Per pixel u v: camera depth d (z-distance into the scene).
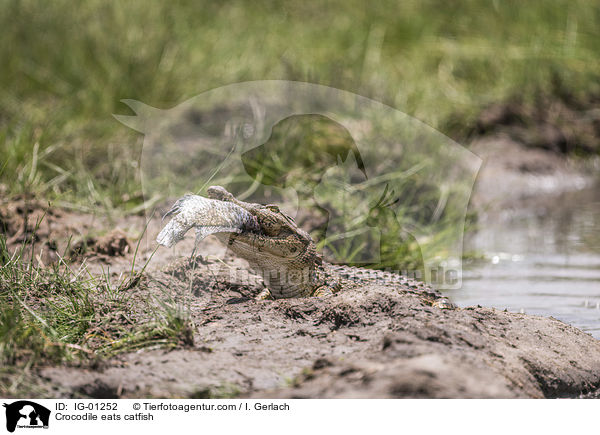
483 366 10.47
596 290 19.31
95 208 21.17
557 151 36.44
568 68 39.97
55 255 18.22
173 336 12.35
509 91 39.09
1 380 10.61
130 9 35.75
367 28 41.19
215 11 40.91
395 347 10.53
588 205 31.45
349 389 9.62
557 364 12.26
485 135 36.44
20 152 23.08
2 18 33.75
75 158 24.33
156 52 32.97
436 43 41.56
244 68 34.41
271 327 13.15
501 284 20.09
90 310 13.81
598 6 42.03
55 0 35.38
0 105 29.36
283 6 43.31
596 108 39.03
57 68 31.86
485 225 28.05
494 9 43.34
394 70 37.88
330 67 35.44
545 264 22.36
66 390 10.52
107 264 17.80
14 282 14.73
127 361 11.65
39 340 11.64
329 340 12.42
